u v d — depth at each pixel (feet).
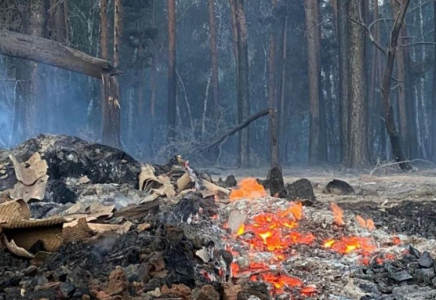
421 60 149.48
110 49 122.62
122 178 33.42
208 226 26.58
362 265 24.63
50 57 37.99
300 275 23.36
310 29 106.52
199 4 152.87
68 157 33.09
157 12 140.36
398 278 22.84
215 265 21.21
